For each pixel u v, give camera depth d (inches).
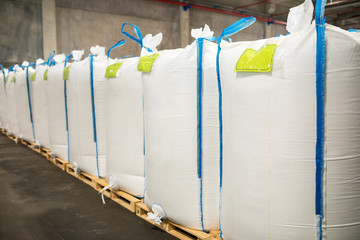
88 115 101.7
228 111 53.3
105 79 98.4
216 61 56.9
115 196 93.8
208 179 62.1
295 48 44.1
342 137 44.5
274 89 45.5
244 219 51.3
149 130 69.4
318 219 45.6
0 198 97.1
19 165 135.6
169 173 65.1
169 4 384.5
